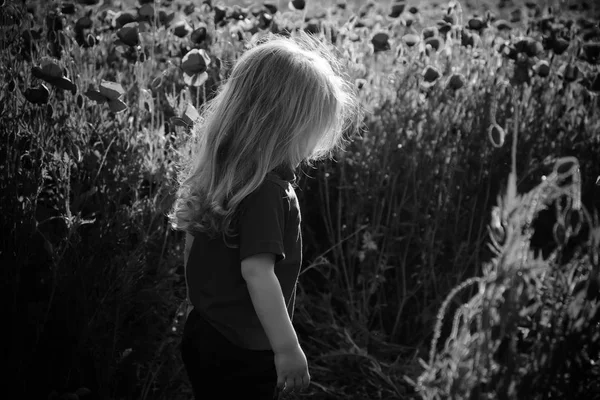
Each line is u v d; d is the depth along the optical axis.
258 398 1.67
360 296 2.95
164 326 2.39
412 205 2.93
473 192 2.98
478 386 1.41
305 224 3.12
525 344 1.75
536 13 3.94
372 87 3.23
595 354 1.49
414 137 2.97
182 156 2.27
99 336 2.10
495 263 1.43
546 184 1.44
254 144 1.61
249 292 1.54
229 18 3.27
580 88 3.33
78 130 2.46
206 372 1.65
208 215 1.62
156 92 2.64
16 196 2.14
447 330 2.87
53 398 1.97
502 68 3.24
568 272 1.56
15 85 2.34
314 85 1.65
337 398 2.56
